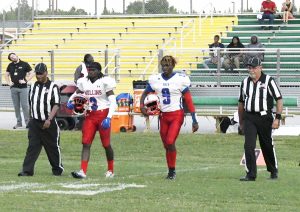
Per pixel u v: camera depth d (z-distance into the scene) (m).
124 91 39.53
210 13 46.56
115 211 13.90
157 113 18.55
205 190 16.59
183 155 25.45
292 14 45.28
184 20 47.28
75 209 14.09
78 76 30.11
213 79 36.81
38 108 19.17
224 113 32.56
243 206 14.54
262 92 18.16
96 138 28.59
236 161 23.94
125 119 32.06
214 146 27.25
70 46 47.00
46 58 45.44
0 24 52.59
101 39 46.66
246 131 18.41
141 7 49.47
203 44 44.56
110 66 42.94
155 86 18.48
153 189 16.73
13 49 47.47
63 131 31.44
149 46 45.06
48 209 14.07
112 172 19.22
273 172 18.75
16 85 33.25
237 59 37.44
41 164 22.34
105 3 49.72
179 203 14.81
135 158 24.64
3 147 27.23
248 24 46.06
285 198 15.55
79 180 18.41
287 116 32.19
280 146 27.19
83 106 18.78
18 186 17.22
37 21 49.81
